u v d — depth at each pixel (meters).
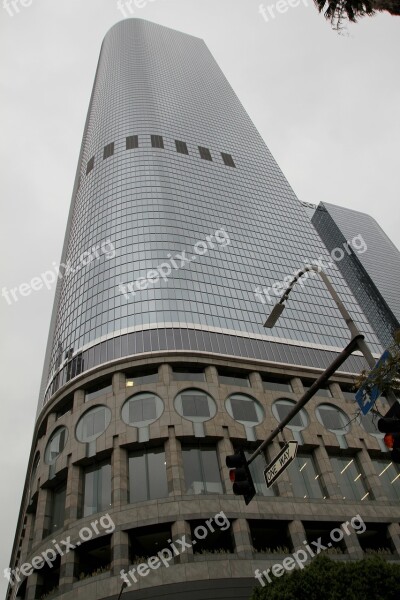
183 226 81.00
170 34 174.50
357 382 16.53
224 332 62.19
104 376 49.41
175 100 130.75
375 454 49.84
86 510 40.44
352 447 48.47
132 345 55.78
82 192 95.06
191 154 106.38
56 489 44.47
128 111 119.31
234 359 52.91
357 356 68.94
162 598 32.94
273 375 54.22
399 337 16.80
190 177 97.31
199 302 67.06
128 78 138.00
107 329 59.56
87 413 46.78
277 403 50.31
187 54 164.00
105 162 98.19
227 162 111.19
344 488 46.22
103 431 44.25
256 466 45.12
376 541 44.59
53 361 63.59
